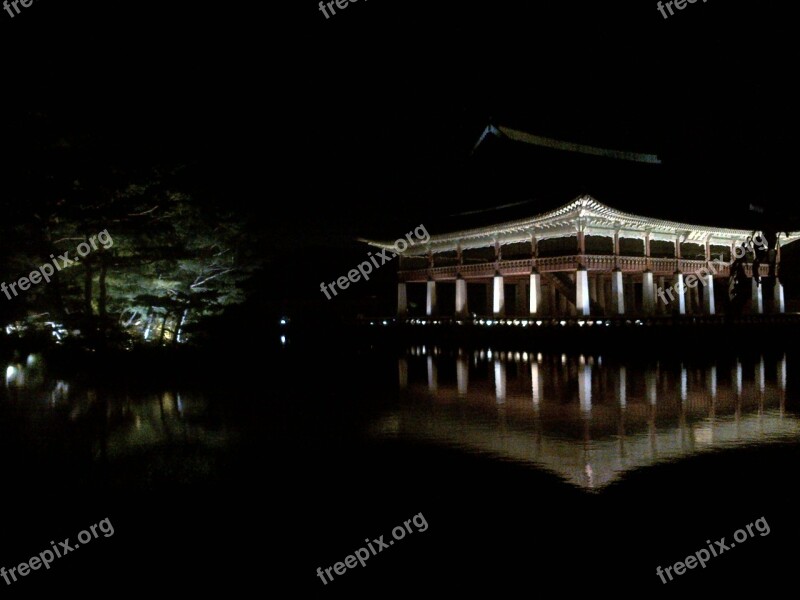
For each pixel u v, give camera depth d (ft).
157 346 119.65
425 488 45.57
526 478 47.50
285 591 31.63
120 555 35.27
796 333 148.56
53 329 122.83
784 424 64.85
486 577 32.78
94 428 64.69
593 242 185.47
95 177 103.65
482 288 266.36
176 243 120.26
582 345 139.33
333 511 41.37
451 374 113.29
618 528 38.32
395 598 30.86
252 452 55.52
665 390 88.74
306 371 118.62
